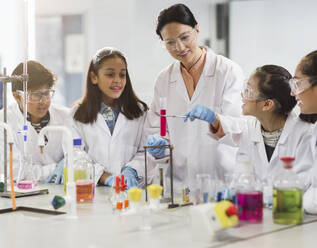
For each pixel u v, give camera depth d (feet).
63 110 9.45
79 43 16.71
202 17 16.78
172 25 7.70
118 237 4.84
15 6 14.64
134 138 8.86
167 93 8.65
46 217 6.04
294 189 5.26
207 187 5.34
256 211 5.28
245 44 16.87
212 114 7.11
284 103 6.73
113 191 6.30
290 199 5.24
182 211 5.99
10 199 7.03
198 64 8.45
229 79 8.29
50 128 6.17
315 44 15.69
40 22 17.03
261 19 16.57
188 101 8.46
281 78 6.66
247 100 6.85
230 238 4.74
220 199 5.23
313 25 15.69
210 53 8.52
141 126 8.97
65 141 8.70
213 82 8.36
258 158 7.06
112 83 8.38
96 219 5.66
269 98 6.70
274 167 6.82
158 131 8.54
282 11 16.20
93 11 15.96
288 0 16.06
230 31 16.99
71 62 16.97
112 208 6.24
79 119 8.70
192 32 7.85
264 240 4.66
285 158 5.28
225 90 8.30
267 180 6.72
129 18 15.34
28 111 8.65
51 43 17.07
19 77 7.32
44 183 8.64
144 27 15.38
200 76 8.43
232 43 17.01
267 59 16.57
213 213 4.70
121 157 8.67
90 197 6.66
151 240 4.71
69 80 17.10
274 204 5.32
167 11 7.75
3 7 14.58
